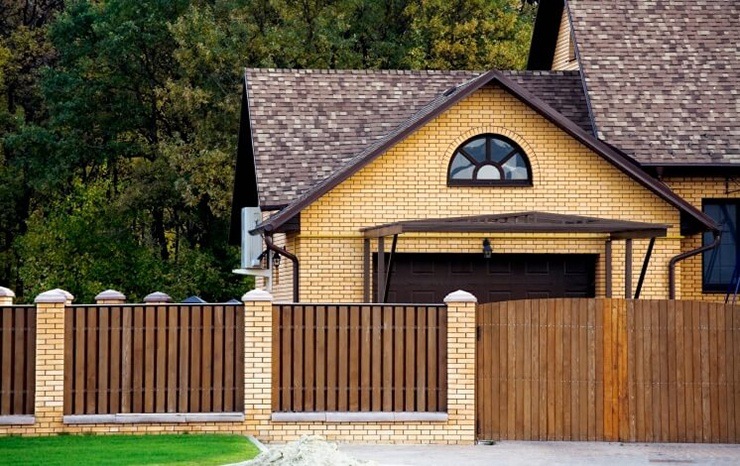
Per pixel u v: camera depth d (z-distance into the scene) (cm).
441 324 2300
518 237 3023
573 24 3478
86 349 2256
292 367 2275
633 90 3303
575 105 3403
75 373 2250
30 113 6462
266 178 3244
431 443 2280
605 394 2327
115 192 6219
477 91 3047
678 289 3152
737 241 3225
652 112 3244
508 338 2316
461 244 3006
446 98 3036
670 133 3188
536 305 2320
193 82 5525
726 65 3391
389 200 3012
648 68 3369
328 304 2283
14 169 6150
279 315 2277
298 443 1891
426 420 2277
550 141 3059
